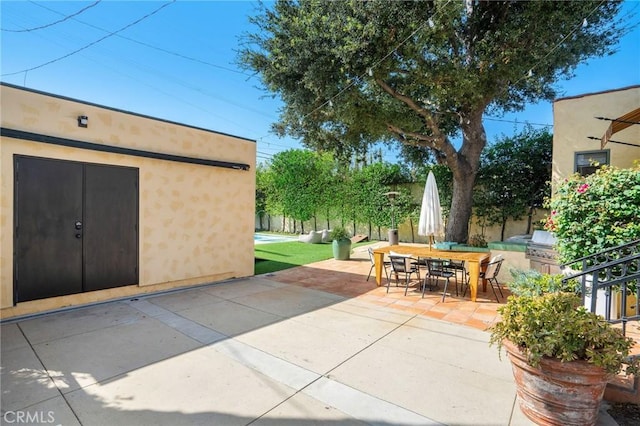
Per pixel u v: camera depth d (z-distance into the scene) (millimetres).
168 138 5840
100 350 3293
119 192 5285
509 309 2465
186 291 5875
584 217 4074
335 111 7961
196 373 2828
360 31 6609
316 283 6645
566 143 7410
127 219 5387
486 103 8609
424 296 5664
